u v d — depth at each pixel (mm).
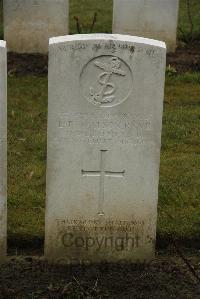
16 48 5578
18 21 5504
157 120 2973
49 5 5477
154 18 5562
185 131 4266
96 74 2918
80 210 3051
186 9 7195
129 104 2953
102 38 2887
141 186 3041
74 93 2928
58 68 2900
